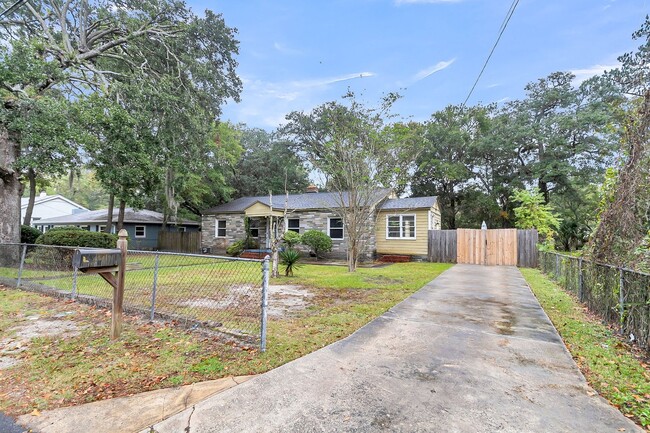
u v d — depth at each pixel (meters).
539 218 15.24
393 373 2.87
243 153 27.33
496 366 3.04
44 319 4.57
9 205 10.64
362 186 11.41
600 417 2.22
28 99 9.33
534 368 3.00
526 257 13.05
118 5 12.63
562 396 2.50
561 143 20.92
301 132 24.02
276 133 25.62
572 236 18.81
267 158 26.66
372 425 2.11
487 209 23.80
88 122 10.69
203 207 22.42
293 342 3.65
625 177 4.86
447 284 7.90
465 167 23.88
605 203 5.53
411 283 8.05
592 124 20.03
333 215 15.95
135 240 22.33
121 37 13.21
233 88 15.99
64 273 7.09
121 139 11.39
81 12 12.48
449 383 2.69
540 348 3.51
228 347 3.48
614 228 4.92
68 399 2.48
